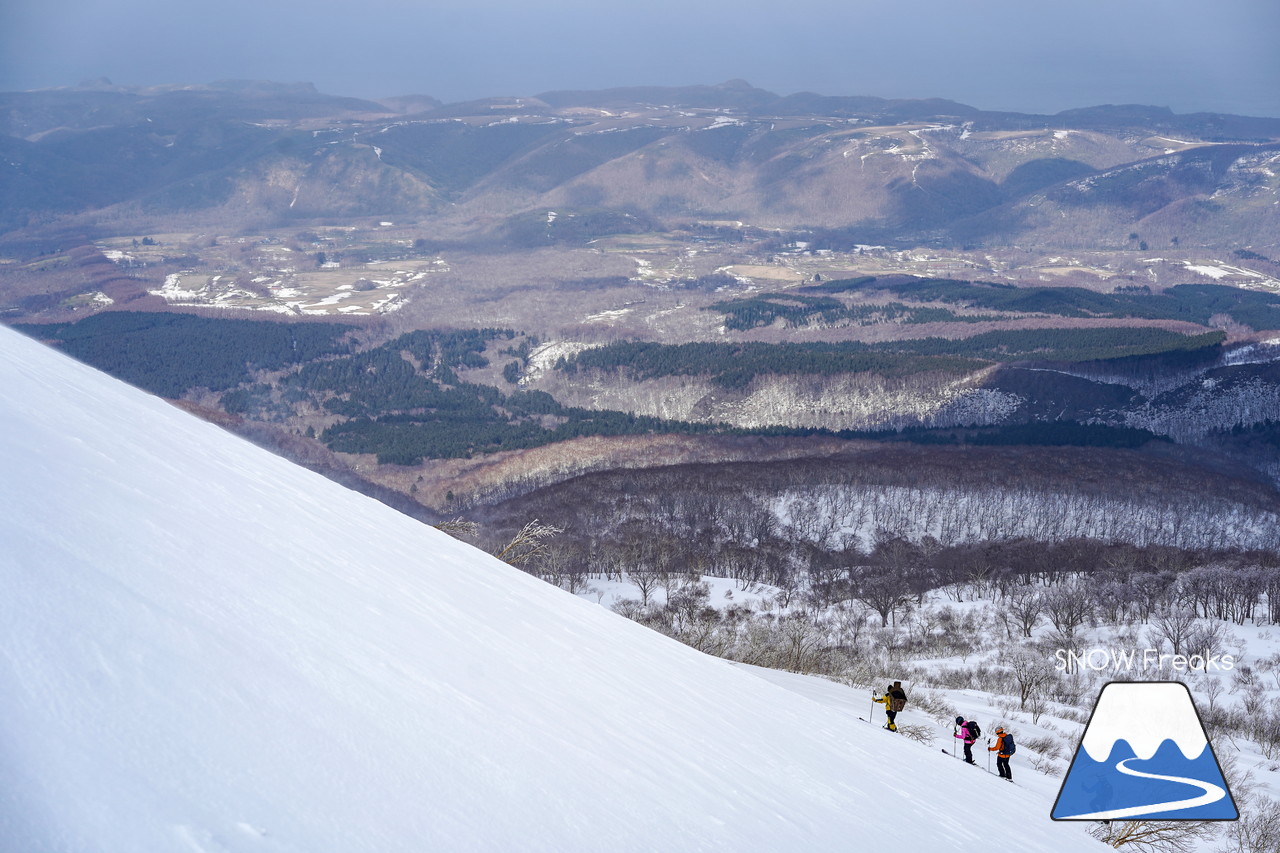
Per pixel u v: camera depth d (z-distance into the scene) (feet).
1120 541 424.87
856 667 141.38
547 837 10.99
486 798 11.25
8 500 12.26
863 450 643.86
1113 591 296.30
